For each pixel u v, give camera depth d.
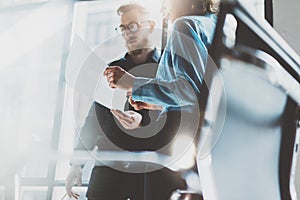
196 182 1.25
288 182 1.08
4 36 2.30
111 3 2.01
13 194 2.04
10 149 2.10
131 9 1.55
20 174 2.05
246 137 1.11
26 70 2.23
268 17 1.45
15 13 2.31
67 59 2.09
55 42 2.20
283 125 1.07
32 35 2.26
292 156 1.08
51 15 2.23
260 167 1.11
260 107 1.08
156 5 1.49
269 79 1.08
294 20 1.45
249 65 1.10
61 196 1.89
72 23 2.16
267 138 1.09
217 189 1.18
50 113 2.10
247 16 1.16
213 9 1.24
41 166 2.02
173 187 1.33
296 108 1.07
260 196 1.10
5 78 2.26
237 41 1.14
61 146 1.97
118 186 1.52
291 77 1.08
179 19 1.37
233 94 1.13
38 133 2.09
